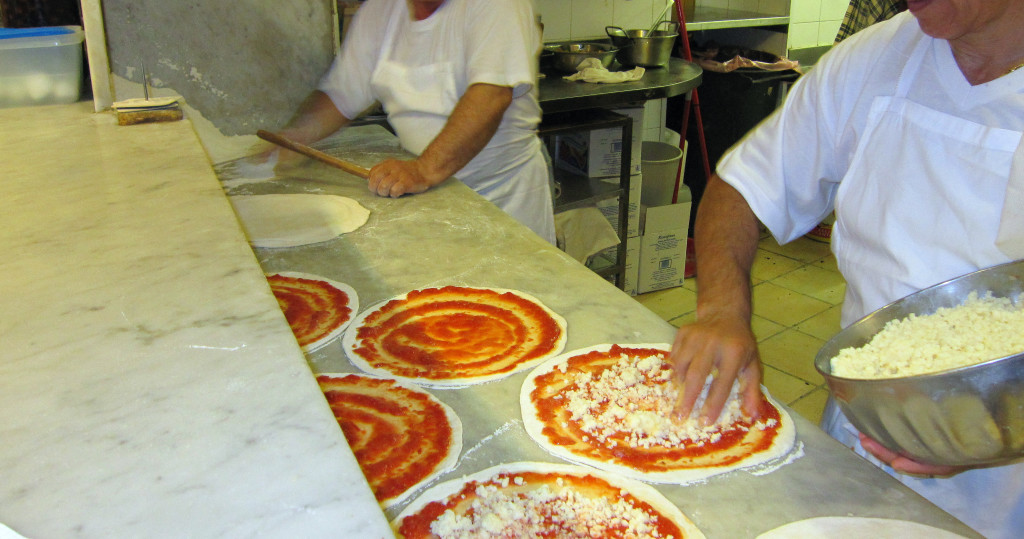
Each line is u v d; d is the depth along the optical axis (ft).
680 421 3.02
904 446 2.51
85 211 3.53
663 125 13.55
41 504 1.66
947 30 2.90
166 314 2.53
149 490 1.71
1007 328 2.78
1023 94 3.02
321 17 7.27
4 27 6.89
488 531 2.44
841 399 2.61
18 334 2.39
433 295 4.16
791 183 4.07
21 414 1.98
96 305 2.59
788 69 12.24
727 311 3.45
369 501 1.68
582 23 12.29
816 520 2.46
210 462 1.80
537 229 7.52
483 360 3.51
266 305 2.59
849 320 3.98
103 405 2.02
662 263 11.38
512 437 2.95
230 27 6.95
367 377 3.37
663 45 10.67
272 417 1.97
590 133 10.09
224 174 6.50
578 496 2.61
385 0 6.84
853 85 3.67
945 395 2.23
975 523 3.53
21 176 4.13
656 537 2.42
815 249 12.67
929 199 3.35
